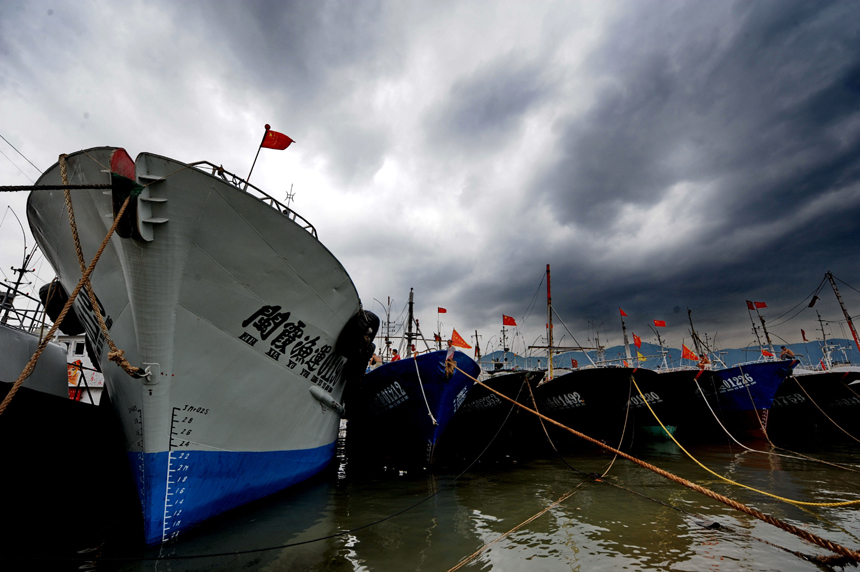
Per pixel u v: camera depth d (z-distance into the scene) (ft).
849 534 23.94
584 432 63.77
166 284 19.83
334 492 34.14
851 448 63.41
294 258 23.88
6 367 31.53
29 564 19.08
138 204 18.19
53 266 27.76
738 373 70.64
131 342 20.84
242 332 22.93
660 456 54.85
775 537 23.32
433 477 41.01
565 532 24.34
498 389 57.57
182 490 21.72
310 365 28.17
